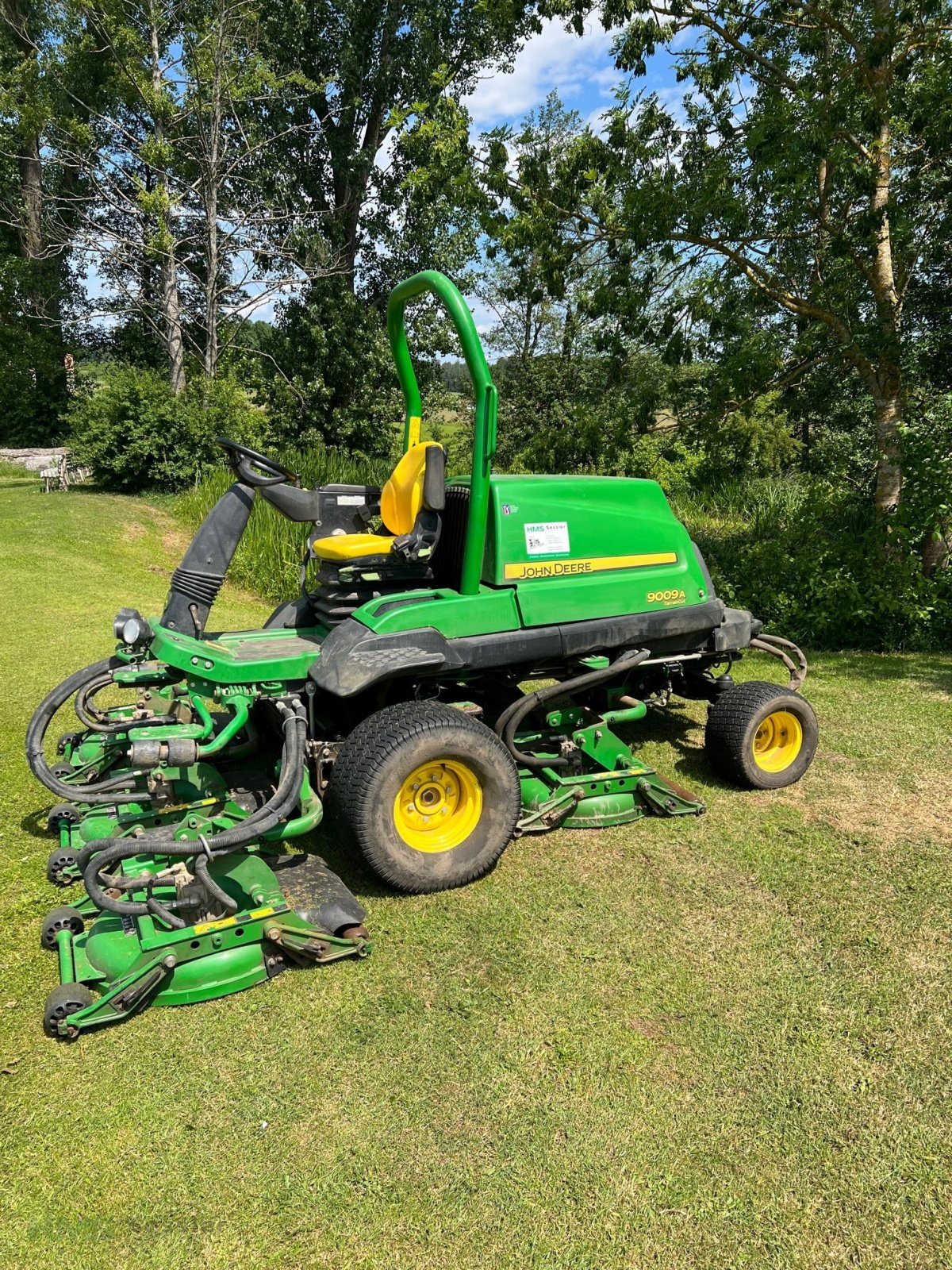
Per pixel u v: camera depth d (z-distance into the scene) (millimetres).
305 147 22781
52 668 6426
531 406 23594
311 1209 2207
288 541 10602
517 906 3611
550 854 4078
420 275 4062
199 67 19781
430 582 4355
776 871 3955
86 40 20859
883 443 9172
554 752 4562
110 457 17625
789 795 4836
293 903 3312
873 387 9273
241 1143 2400
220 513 3959
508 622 4047
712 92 9672
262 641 4145
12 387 26625
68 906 3322
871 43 8031
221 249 21562
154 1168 2320
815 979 3162
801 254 9977
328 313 21828
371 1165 2336
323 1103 2545
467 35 21703
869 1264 2096
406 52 21984
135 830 3467
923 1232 2180
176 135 22141
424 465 3965
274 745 4426
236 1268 2051
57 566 10242
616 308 10039
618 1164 2350
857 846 4215
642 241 9461
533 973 3166
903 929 3502
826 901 3705
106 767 4332
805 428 16047
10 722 5418
